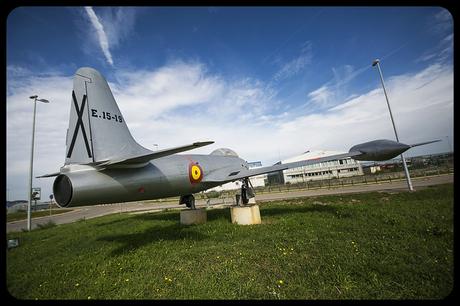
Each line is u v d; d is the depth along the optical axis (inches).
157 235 286.8
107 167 211.8
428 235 203.3
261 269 157.3
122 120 239.5
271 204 543.5
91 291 144.6
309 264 157.9
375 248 177.6
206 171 350.9
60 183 196.5
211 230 289.3
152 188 261.9
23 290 154.9
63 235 376.2
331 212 349.1
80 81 214.5
